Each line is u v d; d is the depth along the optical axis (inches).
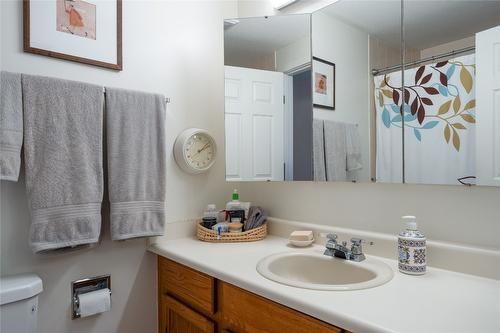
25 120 45.0
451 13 42.5
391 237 46.9
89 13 53.9
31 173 45.2
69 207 47.4
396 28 47.4
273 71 63.3
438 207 43.9
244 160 66.3
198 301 48.4
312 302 31.8
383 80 48.8
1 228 46.1
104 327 55.2
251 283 38.1
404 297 32.9
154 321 60.8
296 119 60.4
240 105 66.9
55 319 50.3
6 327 41.1
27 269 47.9
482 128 39.8
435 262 42.3
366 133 50.8
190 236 65.2
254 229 60.6
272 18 63.7
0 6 46.3
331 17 55.6
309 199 60.5
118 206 52.3
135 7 59.6
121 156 53.1
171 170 63.5
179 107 64.9
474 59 40.5
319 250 52.4
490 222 39.5
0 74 43.4
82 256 52.9
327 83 56.0
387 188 49.2
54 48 50.3
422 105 44.8
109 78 56.2
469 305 30.8
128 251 57.9
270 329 36.6
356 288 35.1
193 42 67.2
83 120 49.4
